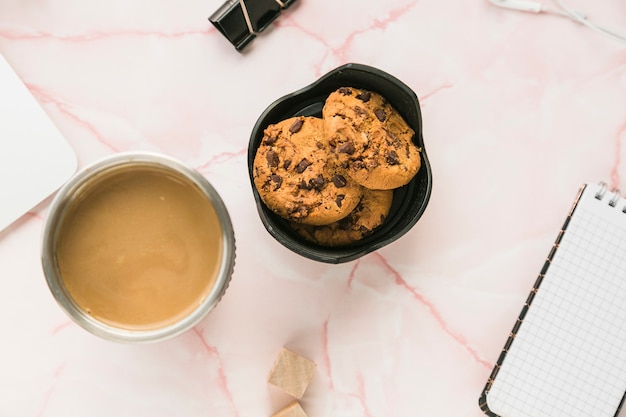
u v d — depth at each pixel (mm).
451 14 483
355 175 424
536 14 483
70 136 483
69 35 481
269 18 476
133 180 411
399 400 492
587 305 459
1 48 480
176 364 491
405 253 489
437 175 486
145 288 414
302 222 443
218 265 408
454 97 485
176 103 483
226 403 493
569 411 460
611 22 483
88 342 489
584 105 486
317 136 438
